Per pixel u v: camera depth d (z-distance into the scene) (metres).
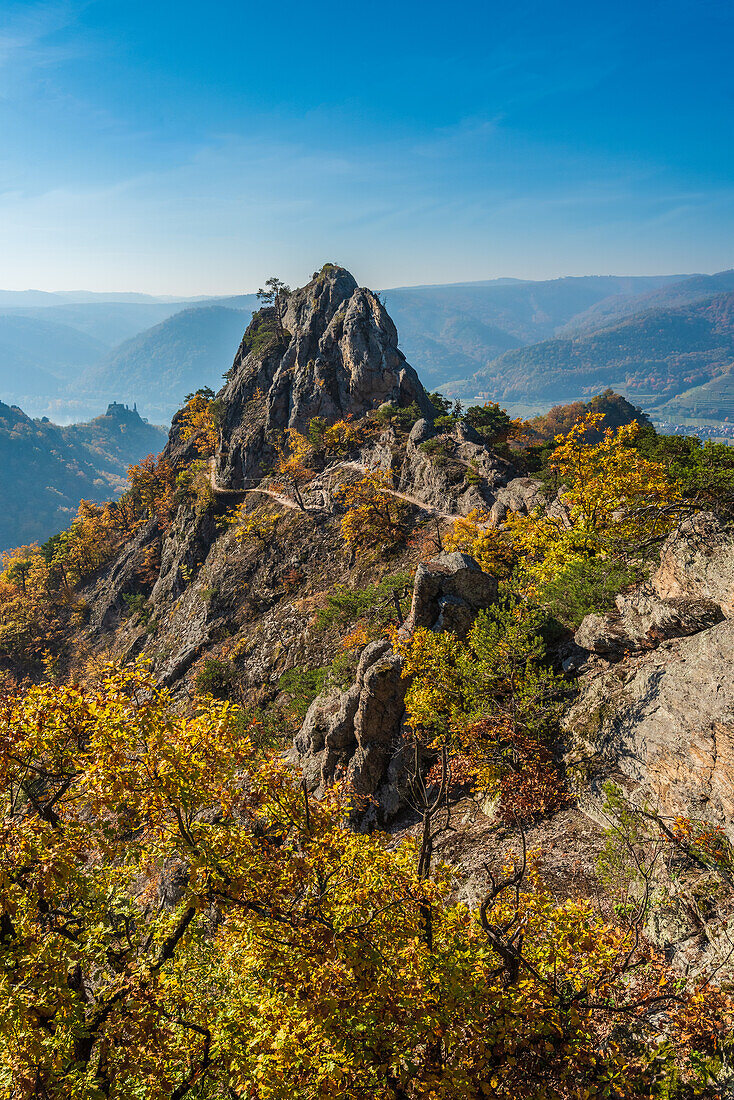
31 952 9.95
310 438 115.06
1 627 145.88
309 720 31.77
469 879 15.08
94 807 10.45
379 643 28.14
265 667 75.44
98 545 170.88
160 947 11.51
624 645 18.45
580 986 9.12
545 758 17.17
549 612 23.41
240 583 95.50
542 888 10.82
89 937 10.41
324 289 140.25
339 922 9.99
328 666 53.03
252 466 127.81
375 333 123.44
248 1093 9.19
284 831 11.85
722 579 15.30
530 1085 8.41
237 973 11.10
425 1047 9.05
